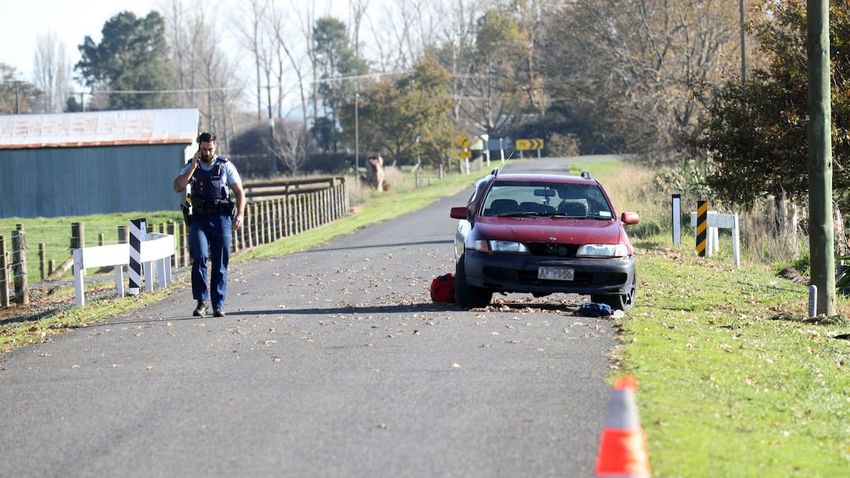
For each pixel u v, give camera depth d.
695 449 20.09
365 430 22.09
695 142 67.50
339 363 29.67
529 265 39.59
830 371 31.47
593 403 24.17
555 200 43.41
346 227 105.25
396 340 33.38
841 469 20.17
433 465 19.47
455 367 28.58
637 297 49.38
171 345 34.03
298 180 143.75
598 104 193.25
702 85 74.62
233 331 36.50
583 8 177.50
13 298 67.81
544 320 37.41
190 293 51.94
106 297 55.16
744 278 59.94
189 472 19.55
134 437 22.27
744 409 24.75
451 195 168.12
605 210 43.19
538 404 24.16
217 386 27.11
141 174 163.12
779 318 43.97
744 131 63.34
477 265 40.06
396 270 59.88
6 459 21.09
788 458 20.42
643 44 168.88
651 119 153.12
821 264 44.31
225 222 40.19
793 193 65.81
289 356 31.12
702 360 30.41
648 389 25.45
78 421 23.98
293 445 21.09
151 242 55.59
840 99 57.97
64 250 105.62
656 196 108.69
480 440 21.11
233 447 21.11
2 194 163.50
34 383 28.83
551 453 20.12
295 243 87.81
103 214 161.62
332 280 55.34
